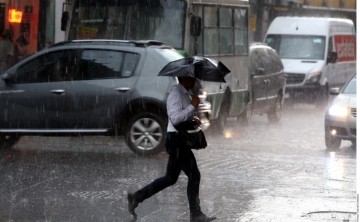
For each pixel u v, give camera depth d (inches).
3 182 839.1
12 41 1656.0
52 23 1737.2
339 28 2188.7
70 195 771.4
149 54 1061.1
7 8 1665.8
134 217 668.7
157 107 1047.6
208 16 1339.8
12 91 1066.1
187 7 1259.2
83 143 1198.3
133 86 1051.9
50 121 1063.0
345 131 1189.7
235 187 834.2
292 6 2874.0
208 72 650.2
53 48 1071.0
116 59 1061.1
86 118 1057.5
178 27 1261.1
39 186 818.2
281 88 1732.3
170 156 661.3
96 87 1055.6
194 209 655.8
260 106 1612.9
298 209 720.3
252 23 2321.6
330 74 2098.9
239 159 1051.9
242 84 1486.2
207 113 783.7
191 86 664.4
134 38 1270.9
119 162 998.4
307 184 858.8
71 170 927.0
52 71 1066.1
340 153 1162.6
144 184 838.5
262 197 778.2
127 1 1275.8
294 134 1432.1
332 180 888.9
